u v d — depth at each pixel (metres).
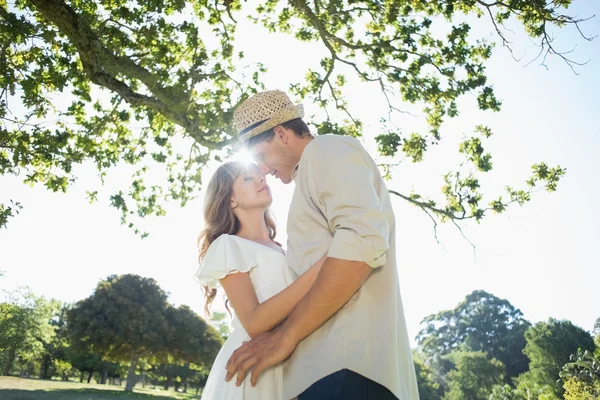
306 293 1.85
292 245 1.99
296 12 11.08
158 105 9.17
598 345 55.56
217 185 2.59
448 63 10.27
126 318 49.56
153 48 8.98
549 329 64.88
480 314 92.88
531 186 10.66
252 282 2.26
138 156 10.86
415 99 10.31
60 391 33.62
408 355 1.91
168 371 70.75
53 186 9.82
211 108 9.27
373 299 1.82
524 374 68.19
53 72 8.73
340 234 1.73
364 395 1.70
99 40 8.49
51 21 8.56
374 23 10.51
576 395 42.19
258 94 2.21
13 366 68.81
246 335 2.28
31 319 56.97
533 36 9.12
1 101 8.63
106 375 67.75
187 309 55.62
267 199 2.56
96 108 10.33
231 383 2.03
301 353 1.82
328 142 1.92
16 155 9.02
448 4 9.81
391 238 1.93
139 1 8.70
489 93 10.18
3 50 8.48
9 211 8.76
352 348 1.74
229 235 2.31
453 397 69.62
